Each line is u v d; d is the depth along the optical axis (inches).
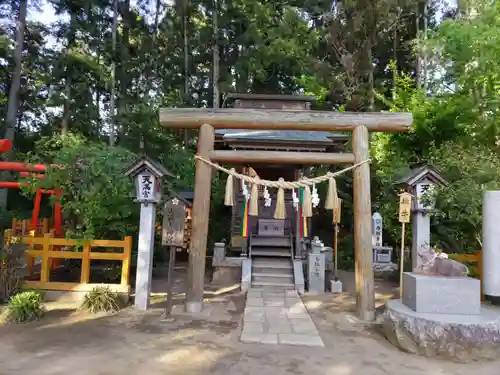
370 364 175.3
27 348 184.7
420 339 188.7
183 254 541.6
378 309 277.4
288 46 637.9
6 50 658.8
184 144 703.7
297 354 185.2
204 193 270.4
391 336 204.4
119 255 280.4
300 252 384.8
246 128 277.7
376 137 429.4
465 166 276.7
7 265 267.4
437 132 362.0
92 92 821.9
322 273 342.0
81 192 311.9
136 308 262.7
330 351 191.2
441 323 188.1
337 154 272.1
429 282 206.5
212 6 721.0
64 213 341.1
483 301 269.6
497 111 320.5
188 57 798.5
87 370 159.6
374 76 773.9
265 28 687.7
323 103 666.8
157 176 265.1
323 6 724.0
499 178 267.3
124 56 733.9
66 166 311.4
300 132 439.8
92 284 278.7
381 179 397.4
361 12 622.8
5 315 228.4
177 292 324.5
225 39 733.3
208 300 302.8
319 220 682.2
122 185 306.7
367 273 257.1
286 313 256.5
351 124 270.1
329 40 681.0
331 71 669.9
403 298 230.4
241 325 232.7
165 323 233.0
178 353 182.4
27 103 820.6
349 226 669.9
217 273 376.8
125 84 773.9
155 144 500.1
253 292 322.3
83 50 754.8
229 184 278.5
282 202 272.5
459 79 341.1
